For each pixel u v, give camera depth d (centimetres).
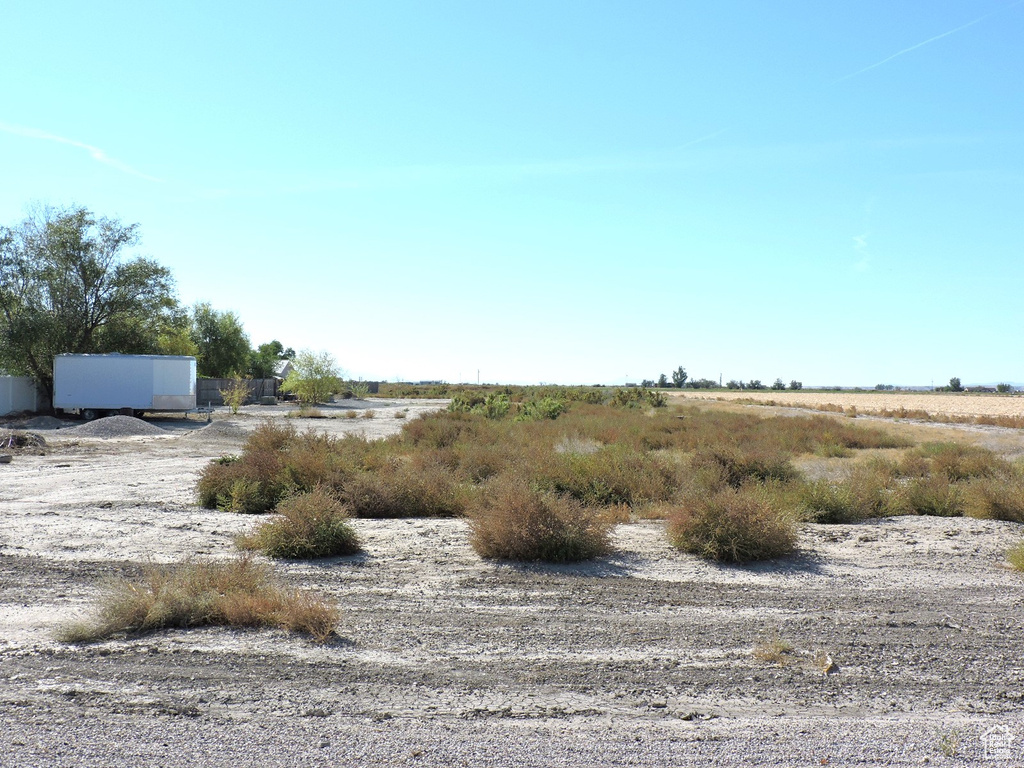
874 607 806
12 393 4203
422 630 705
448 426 2784
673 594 855
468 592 853
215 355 7050
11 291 4350
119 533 1155
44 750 441
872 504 1437
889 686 571
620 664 617
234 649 641
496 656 636
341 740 461
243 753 441
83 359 4034
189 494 1578
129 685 555
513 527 1007
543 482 1505
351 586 876
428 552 1055
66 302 4469
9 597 810
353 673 586
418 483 1432
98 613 709
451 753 444
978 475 1948
